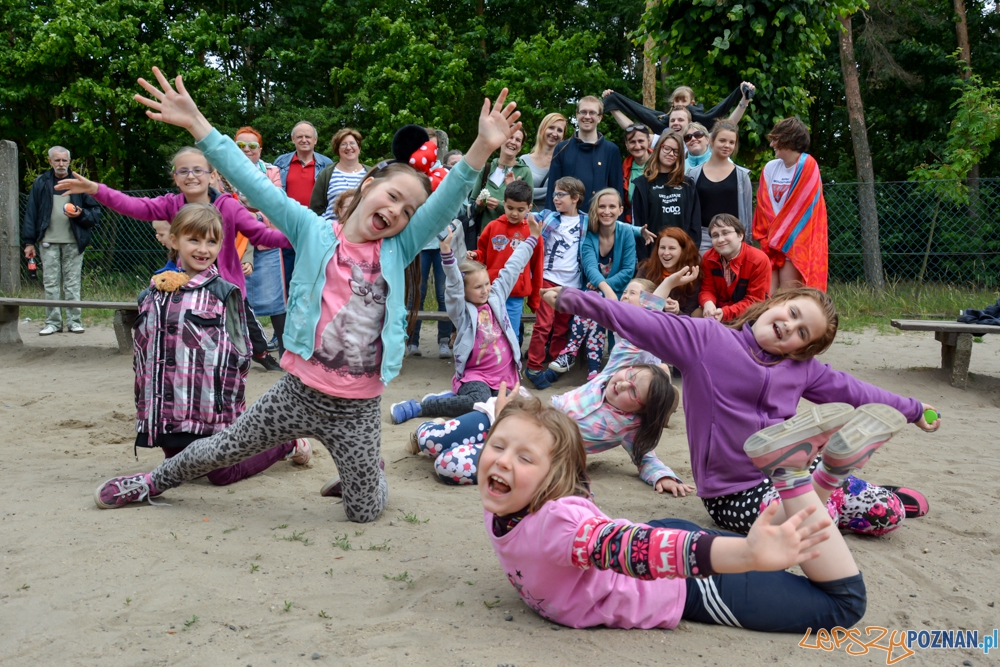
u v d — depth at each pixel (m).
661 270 6.71
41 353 8.62
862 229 13.81
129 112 18.19
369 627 2.71
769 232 7.02
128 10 18.31
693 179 7.26
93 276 13.42
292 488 4.34
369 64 19.17
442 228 3.47
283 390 3.51
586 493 2.78
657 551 2.33
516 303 7.20
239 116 19.84
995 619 2.95
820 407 2.55
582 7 22.62
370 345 3.46
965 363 7.18
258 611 2.82
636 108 9.42
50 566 3.15
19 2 17.62
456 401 5.22
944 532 3.84
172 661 2.49
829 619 2.79
